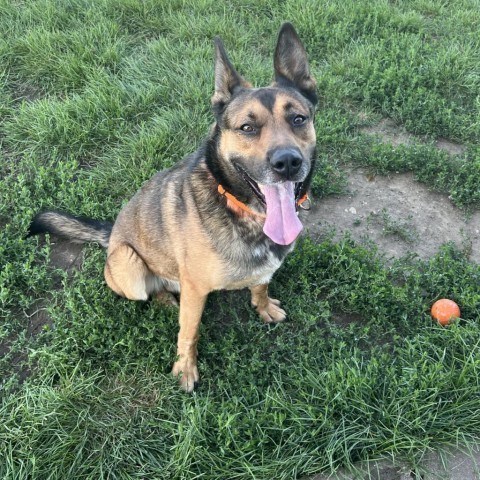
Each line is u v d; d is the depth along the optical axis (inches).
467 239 45.5
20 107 54.6
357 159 51.8
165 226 34.6
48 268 42.8
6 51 59.9
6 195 46.1
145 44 63.9
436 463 31.2
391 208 48.5
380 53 61.7
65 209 46.6
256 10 69.3
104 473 30.8
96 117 53.7
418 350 36.6
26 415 32.1
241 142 30.2
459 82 58.6
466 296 39.3
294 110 30.9
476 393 33.5
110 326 37.4
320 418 32.2
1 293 38.3
